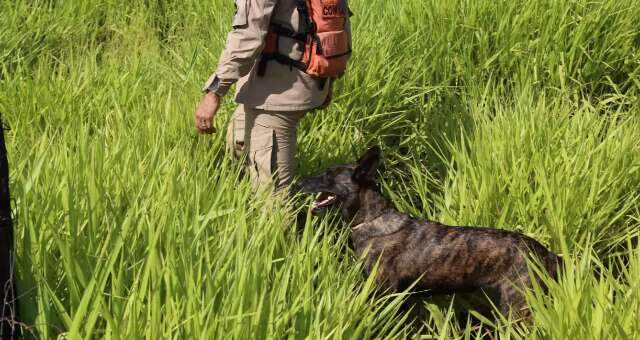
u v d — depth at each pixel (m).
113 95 5.51
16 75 6.09
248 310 3.17
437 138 5.85
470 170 4.91
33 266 3.20
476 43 6.77
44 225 3.49
